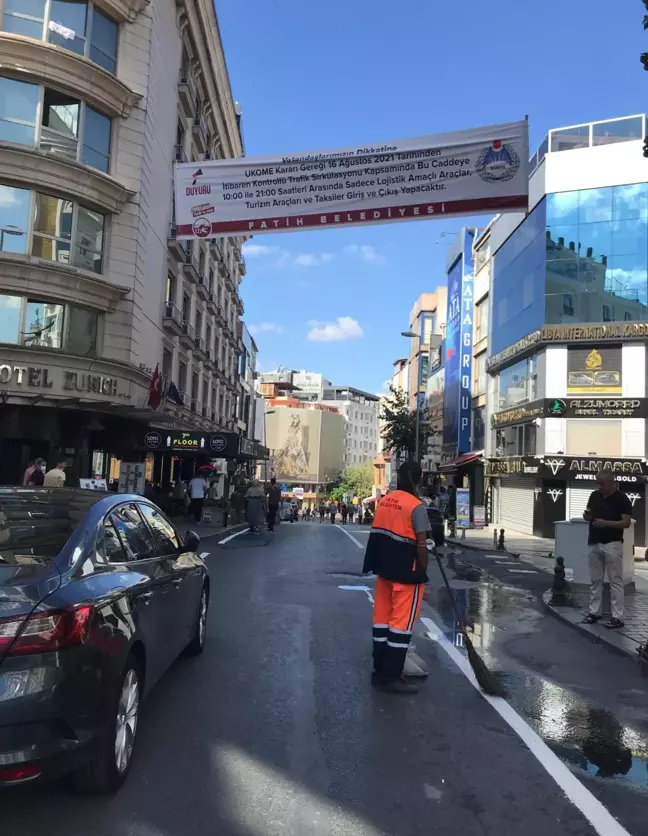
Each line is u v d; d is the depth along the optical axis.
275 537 20.31
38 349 18.38
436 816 3.44
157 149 23.22
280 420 122.50
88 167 19.05
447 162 11.01
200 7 26.72
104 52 20.42
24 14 18.66
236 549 16.20
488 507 32.91
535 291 26.98
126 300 20.77
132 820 3.28
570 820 3.43
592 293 25.42
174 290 28.05
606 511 8.12
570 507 25.05
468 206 10.96
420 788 3.74
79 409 19.45
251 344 63.06
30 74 18.27
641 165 25.23
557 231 26.16
